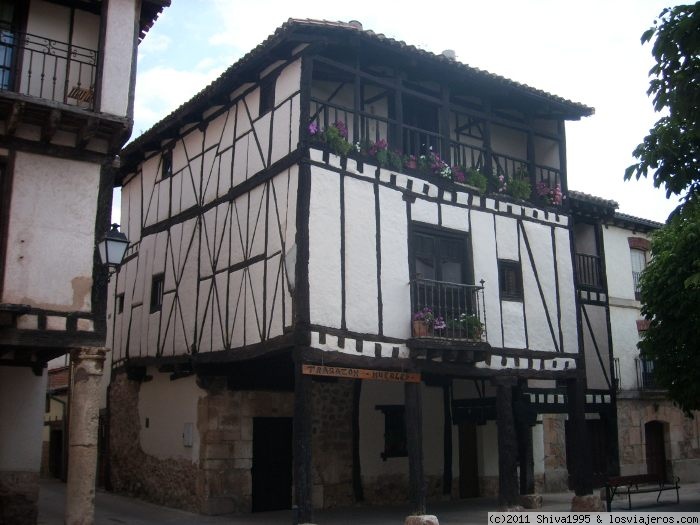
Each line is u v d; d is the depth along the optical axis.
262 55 11.73
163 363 14.27
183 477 13.46
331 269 10.82
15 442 10.56
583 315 17.02
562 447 16.89
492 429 15.84
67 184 9.30
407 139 12.52
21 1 9.68
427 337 11.33
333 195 11.09
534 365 13.06
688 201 7.50
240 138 12.99
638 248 18.97
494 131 14.62
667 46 6.86
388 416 14.65
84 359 8.95
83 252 9.24
